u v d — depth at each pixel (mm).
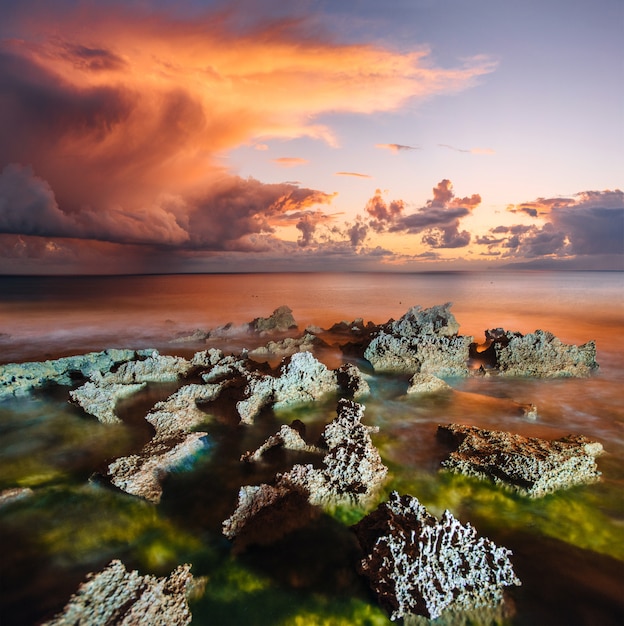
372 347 5133
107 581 1510
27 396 4105
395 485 2498
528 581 1746
